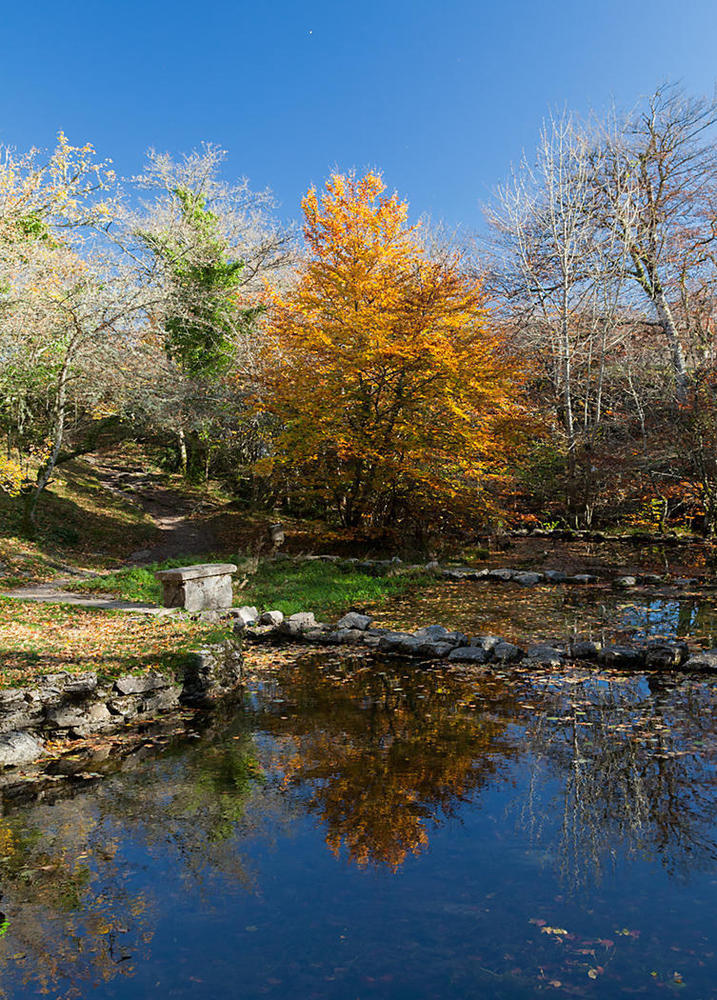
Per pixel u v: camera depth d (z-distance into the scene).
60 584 14.91
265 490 26.12
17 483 17.42
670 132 21.86
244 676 8.27
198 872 3.89
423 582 14.95
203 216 25.84
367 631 10.27
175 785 5.20
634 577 14.77
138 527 21.86
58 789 5.19
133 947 3.20
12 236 14.98
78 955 3.15
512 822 4.41
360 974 2.96
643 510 21.59
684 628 10.07
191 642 8.30
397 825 4.41
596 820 4.40
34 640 8.53
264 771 5.40
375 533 19.75
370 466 19.00
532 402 24.27
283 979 2.94
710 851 3.99
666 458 18.95
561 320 22.44
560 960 3.02
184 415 23.31
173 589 11.28
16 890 3.74
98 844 4.26
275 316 19.94
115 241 18.92
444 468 19.77
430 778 5.14
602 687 7.36
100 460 29.98
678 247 20.59
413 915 3.40
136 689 6.99
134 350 18.83
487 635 9.66
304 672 8.41
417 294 17.08
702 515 19.28
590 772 5.15
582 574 15.59
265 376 19.89
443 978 2.91
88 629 9.35
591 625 10.48
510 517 21.22
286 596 13.35
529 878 3.73
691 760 5.31
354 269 17.75
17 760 5.73
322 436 18.14
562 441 23.11
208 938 3.26
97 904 3.59
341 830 4.37
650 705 6.71
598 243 22.00
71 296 16.83
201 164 25.92
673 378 19.98
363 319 16.70
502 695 7.22
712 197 20.22
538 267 24.25
